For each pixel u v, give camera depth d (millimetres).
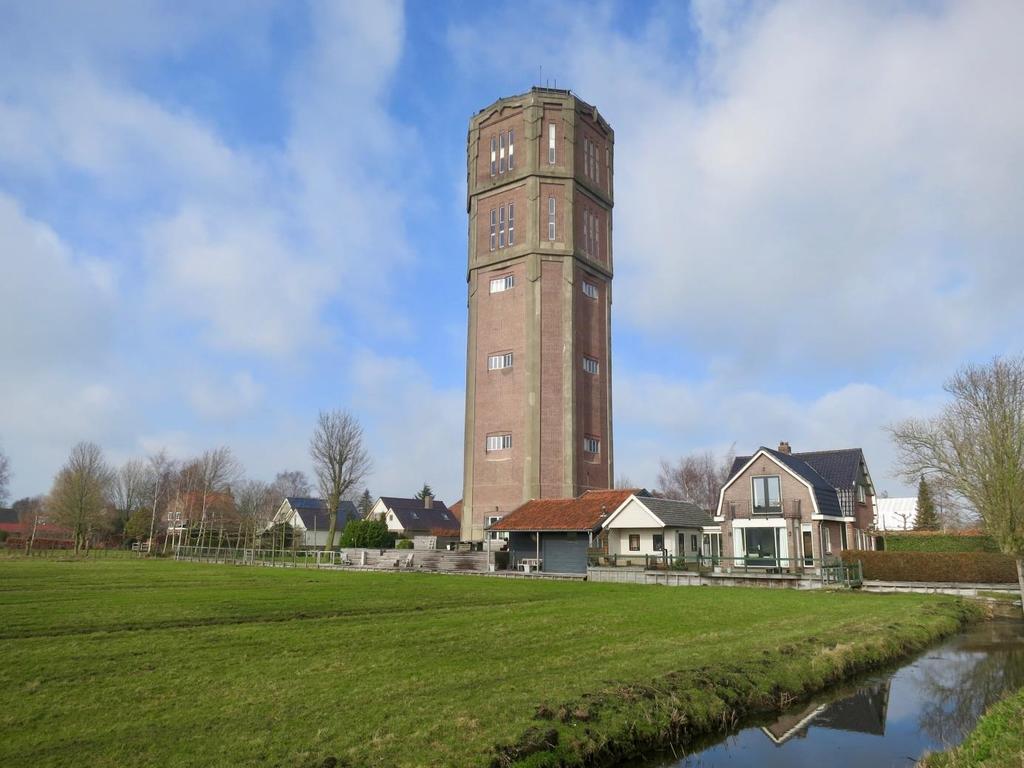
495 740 9578
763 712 13461
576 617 22406
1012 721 11234
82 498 80812
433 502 118500
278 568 52469
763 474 48188
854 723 13211
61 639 16625
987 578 36844
